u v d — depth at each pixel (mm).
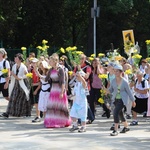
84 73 14328
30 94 17125
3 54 17219
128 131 13750
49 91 15242
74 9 46562
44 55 17516
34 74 16922
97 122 16016
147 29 44281
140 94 16109
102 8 42094
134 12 44594
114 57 16578
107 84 16172
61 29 46250
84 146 11281
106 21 43562
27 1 44094
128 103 13172
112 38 43781
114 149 10930
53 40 46281
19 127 14602
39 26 45156
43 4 44625
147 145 11516
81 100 13750
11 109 16953
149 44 17297
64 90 14711
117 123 13086
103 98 15961
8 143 11664
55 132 13625
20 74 16797
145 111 16172
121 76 13062
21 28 45688
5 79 17047
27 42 46219
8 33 43406
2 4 42031
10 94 17031
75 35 50625
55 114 14648
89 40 42625
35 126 14883
